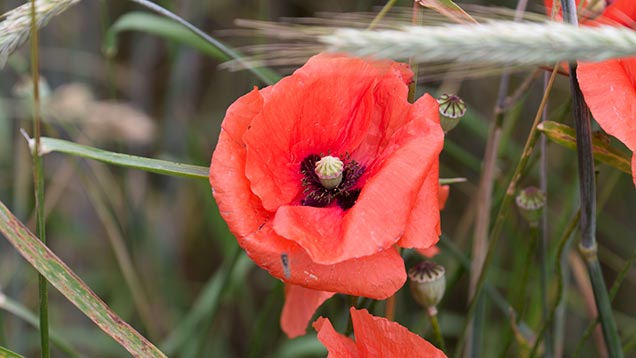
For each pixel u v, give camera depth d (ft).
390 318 1.63
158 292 2.31
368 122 1.50
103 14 2.01
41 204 1.45
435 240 1.41
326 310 2.08
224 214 1.39
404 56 1.25
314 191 1.49
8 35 1.44
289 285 1.59
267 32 1.30
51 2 1.45
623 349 1.82
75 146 1.44
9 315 2.23
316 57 1.45
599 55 1.25
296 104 1.45
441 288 1.59
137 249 2.23
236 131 1.42
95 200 2.01
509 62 1.26
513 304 2.07
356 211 1.39
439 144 1.40
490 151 1.78
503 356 1.81
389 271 1.40
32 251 1.42
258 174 1.42
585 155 1.47
